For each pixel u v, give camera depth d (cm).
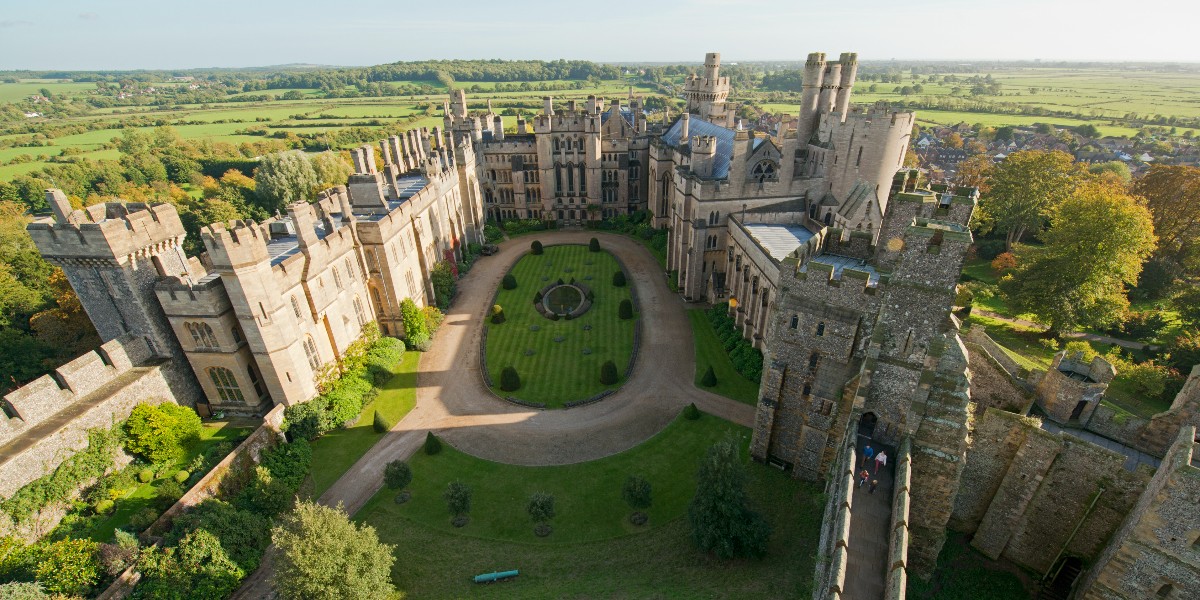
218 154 19025
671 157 10469
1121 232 6600
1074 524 3953
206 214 11025
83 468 4709
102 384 5128
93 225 4912
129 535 3966
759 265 6488
